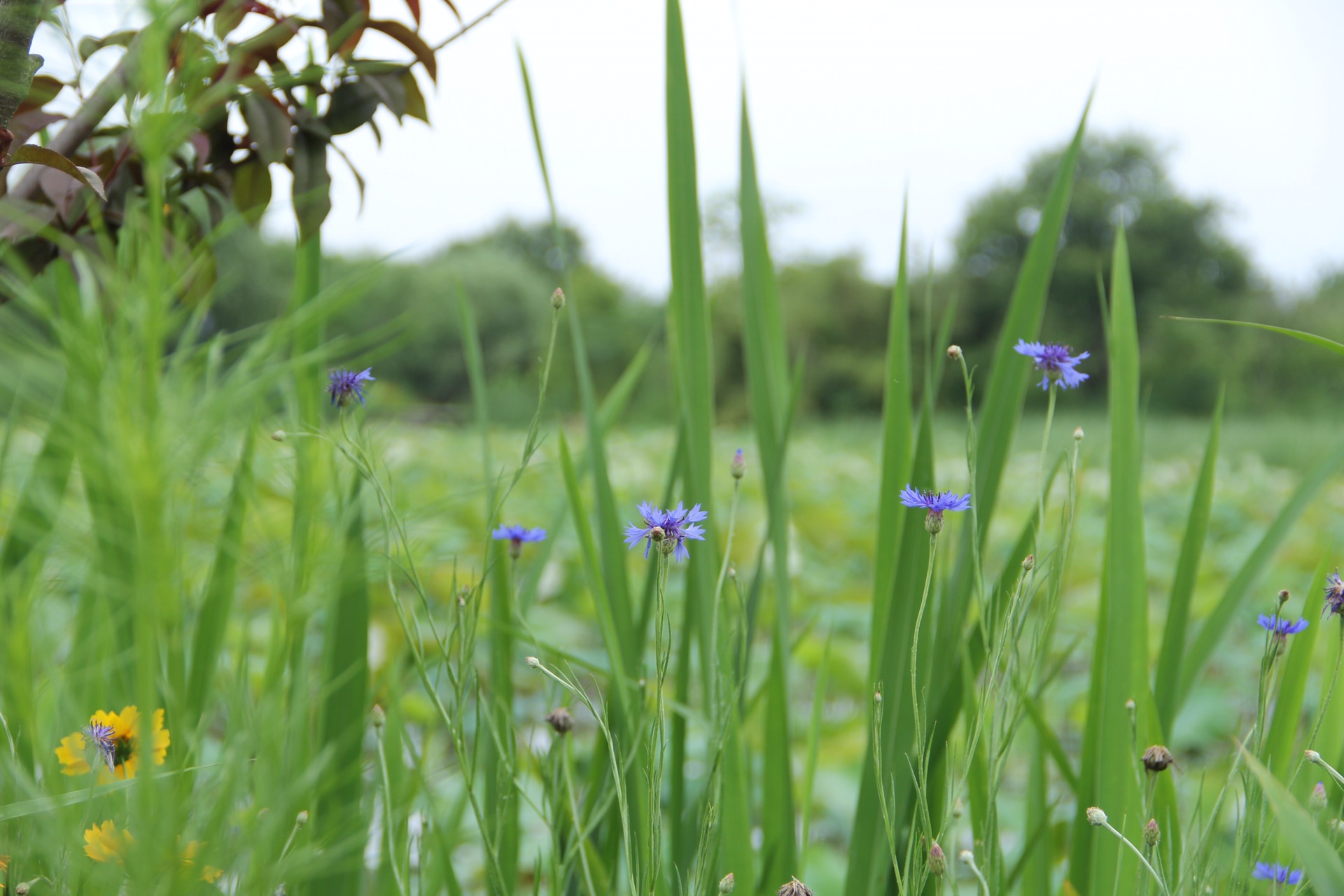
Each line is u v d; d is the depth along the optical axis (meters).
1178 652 0.75
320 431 0.58
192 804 0.52
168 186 0.69
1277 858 0.69
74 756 0.55
